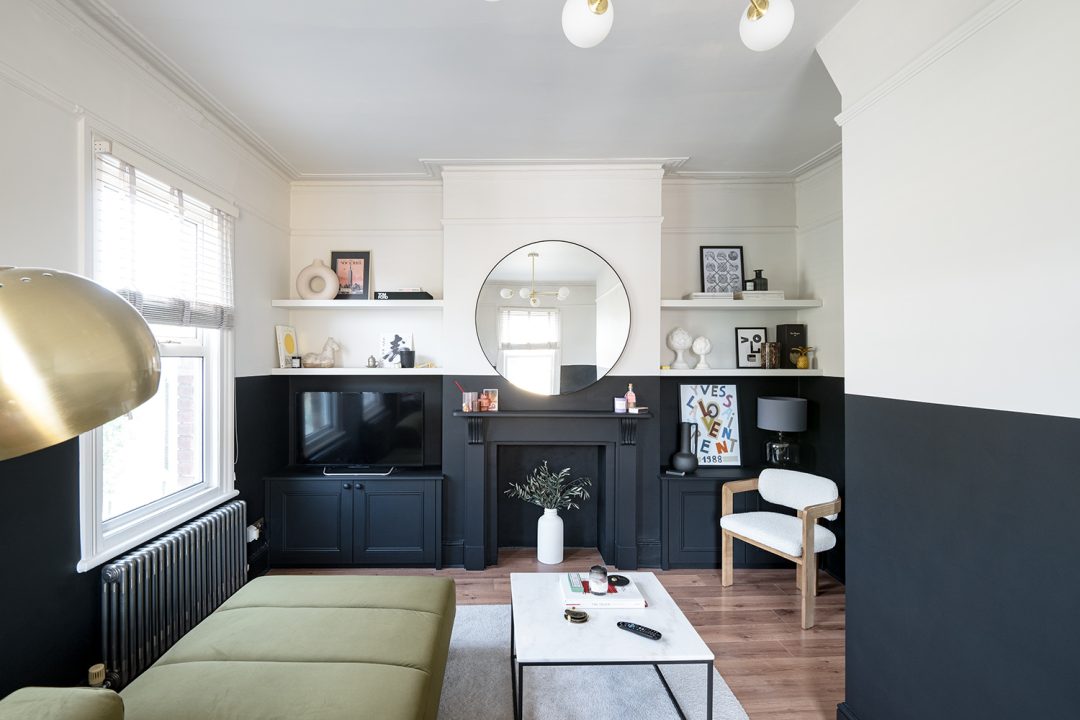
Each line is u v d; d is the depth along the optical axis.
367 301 3.69
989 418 1.42
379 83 2.54
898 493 1.75
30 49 1.76
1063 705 1.22
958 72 1.52
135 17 2.01
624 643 1.86
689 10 1.99
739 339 4.02
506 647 2.63
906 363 1.72
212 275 2.92
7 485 1.71
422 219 4.02
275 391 3.70
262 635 1.79
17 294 0.72
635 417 3.55
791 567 3.67
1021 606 1.32
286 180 3.88
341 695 1.47
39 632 1.81
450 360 3.70
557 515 3.85
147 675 1.57
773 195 4.01
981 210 1.44
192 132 2.70
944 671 1.56
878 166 1.85
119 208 2.20
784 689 2.31
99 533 2.05
